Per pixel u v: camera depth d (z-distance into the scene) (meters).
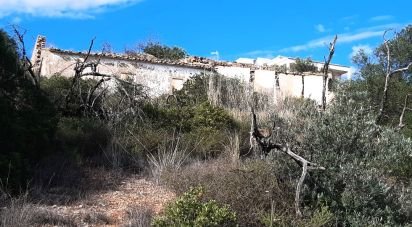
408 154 6.81
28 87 9.00
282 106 12.07
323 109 7.41
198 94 14.91
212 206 5.50
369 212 6.22
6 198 6.55
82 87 11.78
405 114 11.48
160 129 10.79
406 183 7.10
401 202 6.48
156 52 33.69
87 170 8.91
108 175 8.77
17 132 8.07
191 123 11.49
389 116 11.16
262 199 6.33
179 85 24.38
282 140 6.96
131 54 24.48
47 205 6.93
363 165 6.54
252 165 6.91
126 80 13.27
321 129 6.86
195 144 10.05
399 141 6.88
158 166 8.83
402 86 12.09
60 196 7.38
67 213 6.64
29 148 8.35
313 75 27.47
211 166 8.06
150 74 23.81
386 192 6.43
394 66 14.70
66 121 10.36
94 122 10.63
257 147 7.89
